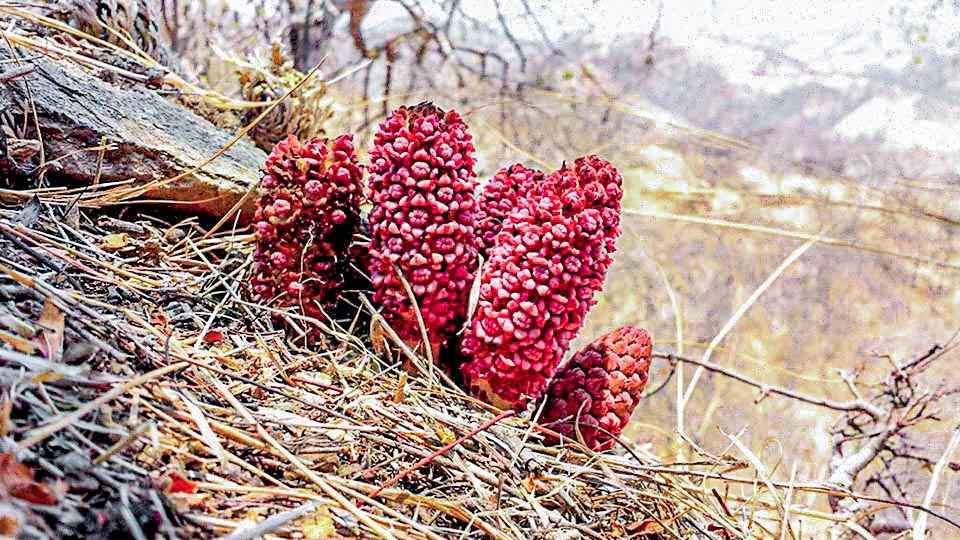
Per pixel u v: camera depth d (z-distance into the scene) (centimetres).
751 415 204
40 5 103
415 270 81
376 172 81
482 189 93
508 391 83
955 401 176
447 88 220
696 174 224
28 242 72
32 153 86
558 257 76
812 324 212
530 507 73
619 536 76
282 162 83
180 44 181
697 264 220
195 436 60
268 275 87
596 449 86
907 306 210
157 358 66
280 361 82
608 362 86
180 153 99
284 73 130
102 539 46
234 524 53
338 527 59
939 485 164
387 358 92
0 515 42
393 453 72
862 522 130
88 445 52
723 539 82
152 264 91
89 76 99
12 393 51
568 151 226
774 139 223
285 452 62
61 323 59
